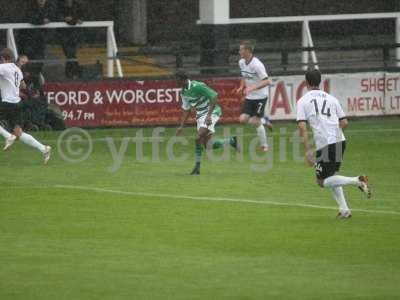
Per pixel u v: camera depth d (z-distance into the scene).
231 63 74.94
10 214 37.69
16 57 65.38
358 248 32.12
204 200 40.41
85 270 29.47
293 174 46.94
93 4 81.88
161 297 26.56
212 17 69.25
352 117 67.56
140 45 81.94
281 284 27.91
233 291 27.16
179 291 27.16
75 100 63.09
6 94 50.50
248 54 53.53
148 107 64.19
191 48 74.31
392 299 26.44
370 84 67.88
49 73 64.81
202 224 35.84
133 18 81.94
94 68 66.38
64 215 37.50
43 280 28.34
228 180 45.25
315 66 69.06
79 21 66.81
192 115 64.75
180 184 44.22
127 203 39.78
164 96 64.44
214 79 65.12
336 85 67.19
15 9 81.44
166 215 37.44
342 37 85.12
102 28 80.81
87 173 47.28
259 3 85.69
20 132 50.56
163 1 84.19
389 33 85.62
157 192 42.25
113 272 29.22
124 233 34.44
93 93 63.31
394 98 68.38
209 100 46.62
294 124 65.50
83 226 35.56
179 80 46.66
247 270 29.47
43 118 61.41
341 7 87.25
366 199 40.72
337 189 36.56
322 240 33.22
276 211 38.09
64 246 32.53
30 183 44.41
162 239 33.50
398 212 37.97
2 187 43.41
